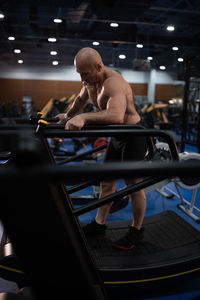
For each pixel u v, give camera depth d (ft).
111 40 27.12
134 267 4.81
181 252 5.39
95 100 5.80
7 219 1.34
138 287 4.87
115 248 5.50
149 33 27.14
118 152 5.60
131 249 5.46
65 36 26.99
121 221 7.04
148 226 6.70
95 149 5.79
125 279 4.75
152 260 5.07
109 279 4.70
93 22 24.06
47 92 43.24
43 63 41.19
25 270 1.57
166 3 21.21
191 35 26.99
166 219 7.13
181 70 31.58
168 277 4.97
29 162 1.07
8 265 4.64
